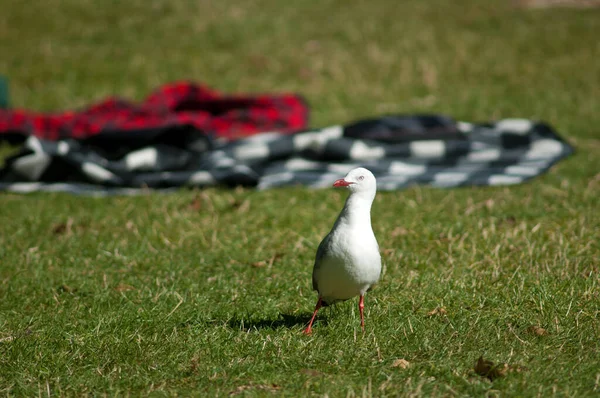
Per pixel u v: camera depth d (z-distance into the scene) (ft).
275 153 49.14
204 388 21.80
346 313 27.25
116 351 24.38
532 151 50.29
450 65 77.36
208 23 88.17
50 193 45.19
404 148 50.29
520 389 21.07
